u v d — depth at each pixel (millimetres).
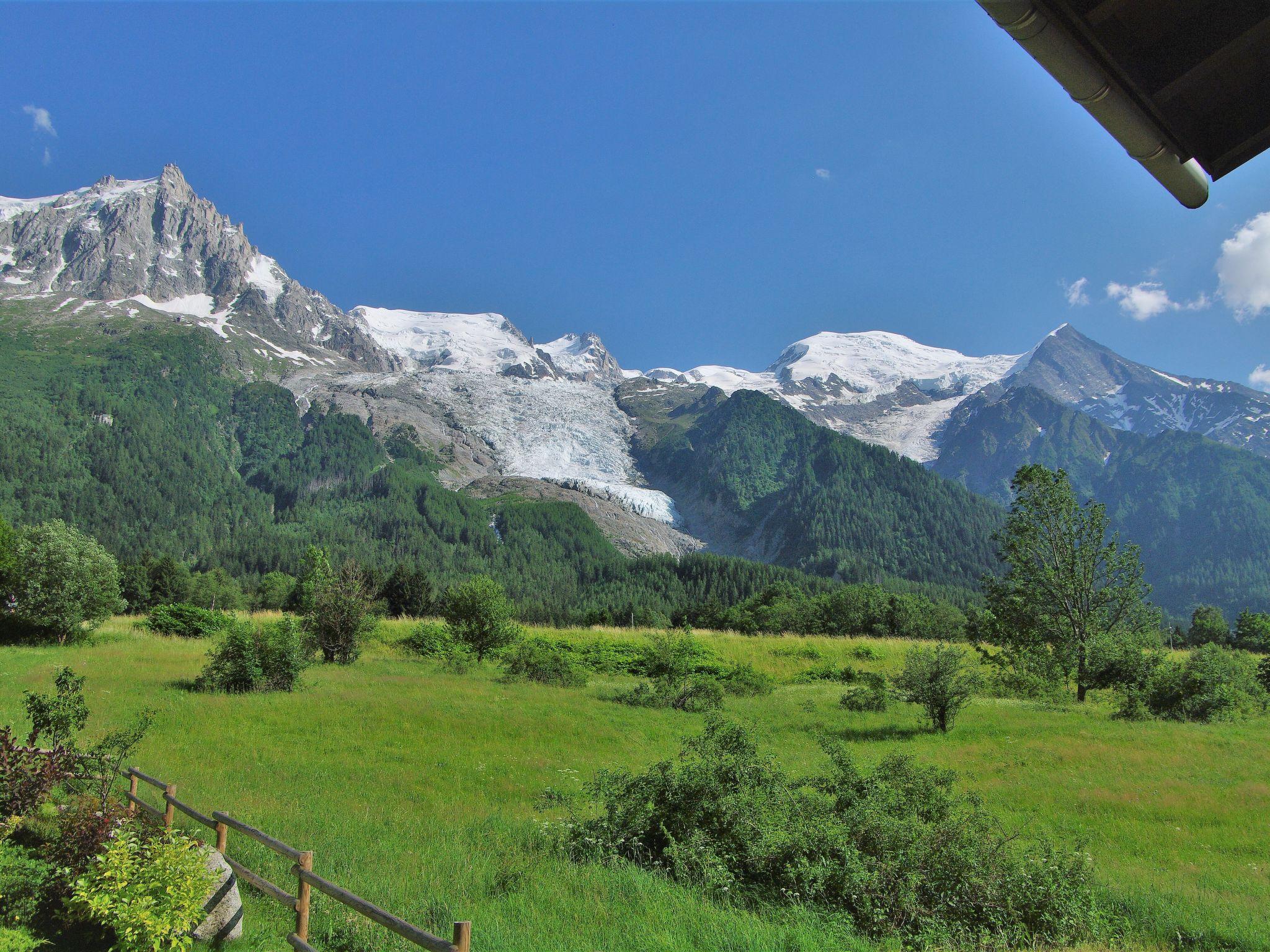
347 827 10750
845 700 29656
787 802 10438
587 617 91312
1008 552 41094
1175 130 3754
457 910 7805
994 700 34969
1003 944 8250
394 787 13781
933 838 9531
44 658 29031
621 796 10820
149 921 6117
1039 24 3238
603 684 36062
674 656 31922
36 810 8859
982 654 41312
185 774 13234
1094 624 38094
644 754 18672
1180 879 10938
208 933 6680
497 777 15031
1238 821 13938
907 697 26516
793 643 49594
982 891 8875
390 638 43938
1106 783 16906
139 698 21141
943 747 21469
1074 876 9367
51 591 34500
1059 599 38906
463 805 12773
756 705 30438
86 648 33844
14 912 6863
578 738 20062
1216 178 3947
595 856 9945
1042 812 14641
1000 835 10750
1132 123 3699
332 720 20016
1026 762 19312
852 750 20750
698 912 8000
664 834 10281
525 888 8711
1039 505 40281
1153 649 37250
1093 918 8844
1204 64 3412
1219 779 17281
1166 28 3361
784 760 18438
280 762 14898
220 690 23562
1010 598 40062
